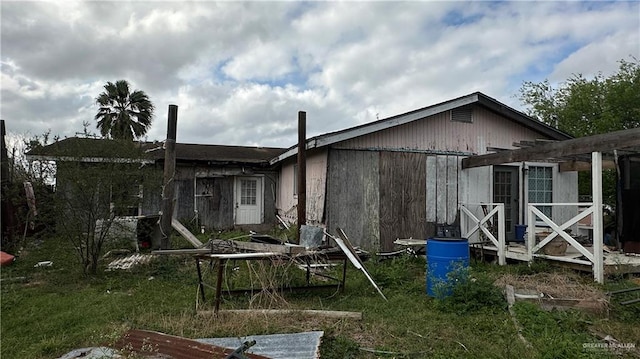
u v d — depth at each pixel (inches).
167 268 268.5
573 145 246.1
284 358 124.0
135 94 756.0
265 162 513.3
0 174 327.3
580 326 156.6
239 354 113.7
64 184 254.2
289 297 203.6
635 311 172.7
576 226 363.9
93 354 130.3
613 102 620.7
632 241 311.1
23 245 324.5
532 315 163.6
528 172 372.5
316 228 251.9
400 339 144.3
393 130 346.3
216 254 192.5
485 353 131.2
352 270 261.1
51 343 141.8
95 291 222.1
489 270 272.1
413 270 272.4
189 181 498.0
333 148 329.1
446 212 355.9
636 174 320.8
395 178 344.8
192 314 173.3
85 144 255.4
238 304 189.3
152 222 358.9
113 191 262.1
